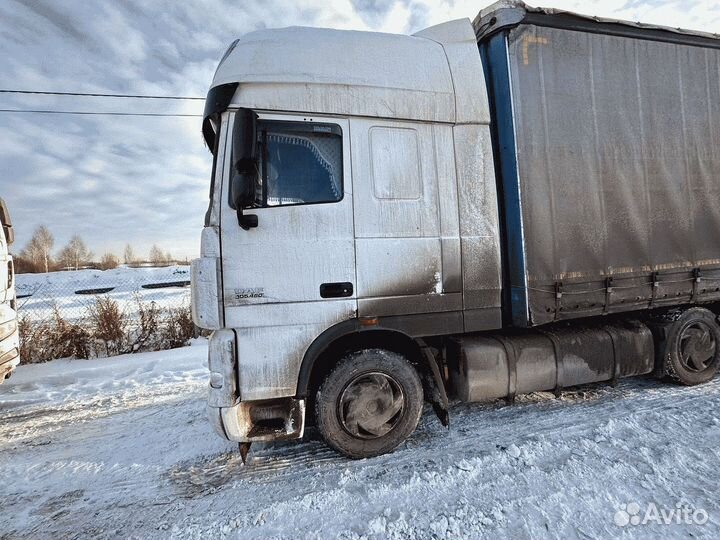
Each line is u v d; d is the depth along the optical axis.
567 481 2.45
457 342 3.20
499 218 3.10
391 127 2.83
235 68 2.59
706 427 3.06
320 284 2.65
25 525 2.34
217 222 2.55
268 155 2.61
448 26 3.18
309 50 2.72
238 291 2.55
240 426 2.59
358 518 2.23
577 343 3.42
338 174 2.72
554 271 3.08
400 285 2.80
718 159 3.73
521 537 2.02
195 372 5.52
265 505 2.40
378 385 2.85
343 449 2.80
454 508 2.26
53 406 4.37
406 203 2.83
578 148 3.18
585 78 3.22
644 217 3.40
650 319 3.89
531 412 3.50
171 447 3.25
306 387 2.62
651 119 3.45
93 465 3.00
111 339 6.54
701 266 3.61
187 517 2.34
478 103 2.98
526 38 3.05
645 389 3.92
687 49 3.62
